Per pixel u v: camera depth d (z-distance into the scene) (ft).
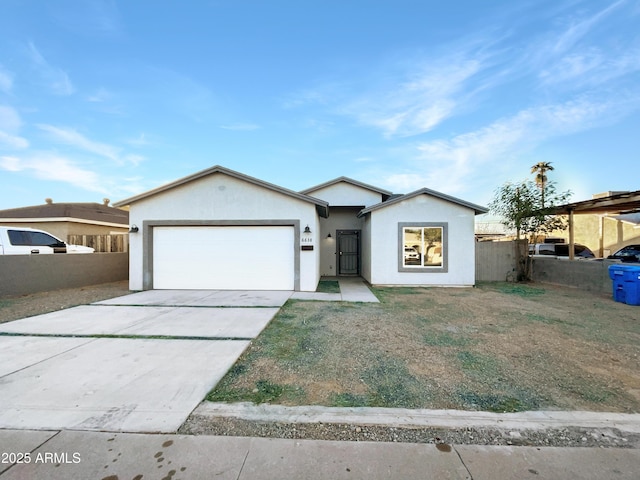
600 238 59.62
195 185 30.81
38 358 12.54
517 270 39.81
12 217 48.65
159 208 30.94
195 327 17.30
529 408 8.93
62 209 51.47
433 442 7.33
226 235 30.99
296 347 14.29
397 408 8.83
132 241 31.01
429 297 27.53
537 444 7.28
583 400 9.45
